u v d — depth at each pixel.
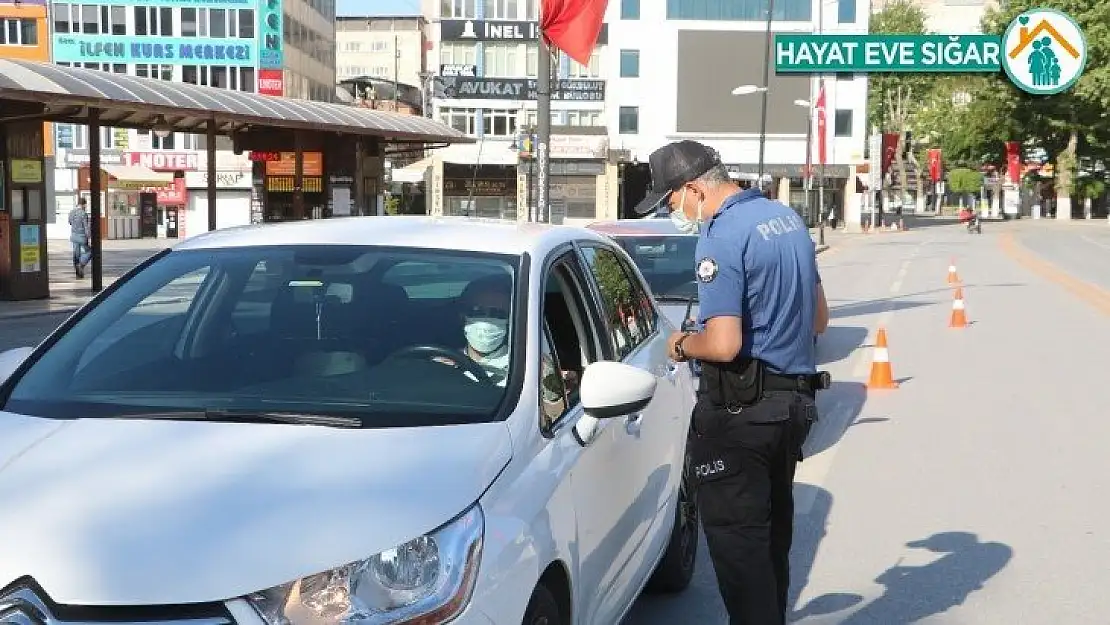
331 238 4.41
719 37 72.56
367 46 106.00
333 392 3.69
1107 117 84.19
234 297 4.16
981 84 86.75
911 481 7.96
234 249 4.43
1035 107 85.75
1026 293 25.61
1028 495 7.54
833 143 74.44
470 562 2.90
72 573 2.70
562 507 3.45
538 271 4.17
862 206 77.69
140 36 66.19
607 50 72.75
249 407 3.60
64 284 28.53
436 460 3.15
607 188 71.75
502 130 72.75
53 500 2.92
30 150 23.81
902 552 6.33
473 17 72.56
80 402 3.68
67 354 4.00
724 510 4.14
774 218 4.09
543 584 3.36
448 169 72.25
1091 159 94.31
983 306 22.38
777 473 4.21
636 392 3.68
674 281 10.02
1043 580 5.83
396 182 72.44
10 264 23.50
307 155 34.44
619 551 4.14
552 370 3.94
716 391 4.11
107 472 3.05
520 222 4.92
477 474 3.13
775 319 4.05
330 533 2.82
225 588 2.69
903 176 105.69
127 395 3.73
